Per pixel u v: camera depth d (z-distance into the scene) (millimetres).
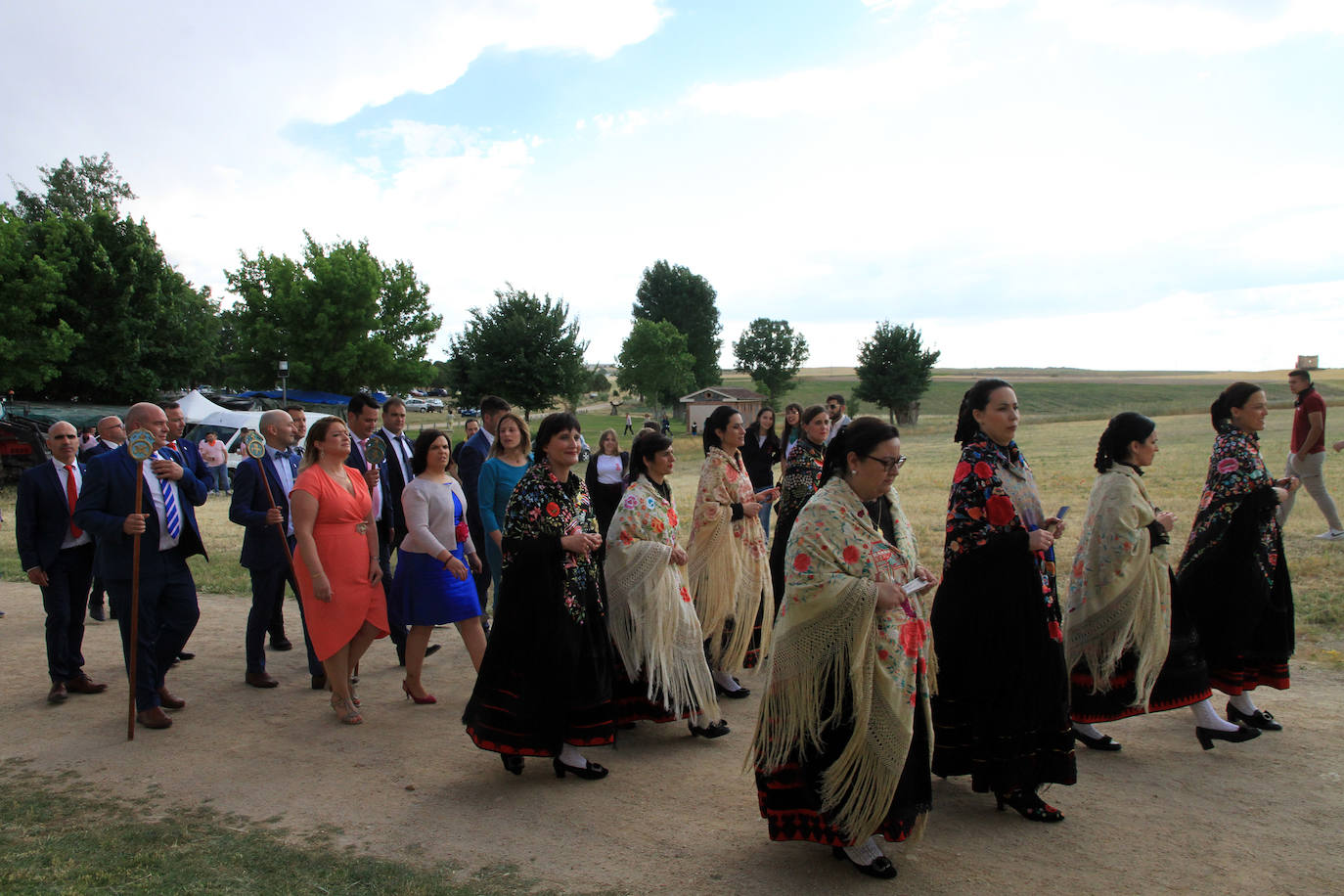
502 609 4738
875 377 57562
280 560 6551
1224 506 5160
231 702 6172
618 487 7371
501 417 7059
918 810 3660
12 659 7324
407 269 46625
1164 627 4703
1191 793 4387
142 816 4363
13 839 4098
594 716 4734
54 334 32344
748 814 4328
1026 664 4004
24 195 49906
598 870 3760
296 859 3873
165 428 5941
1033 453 25594
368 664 7211
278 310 43688
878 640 3584
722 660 6160
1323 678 6055
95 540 6445
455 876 3705
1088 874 3625
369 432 7141
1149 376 136750
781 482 7207
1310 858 3721
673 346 81438
